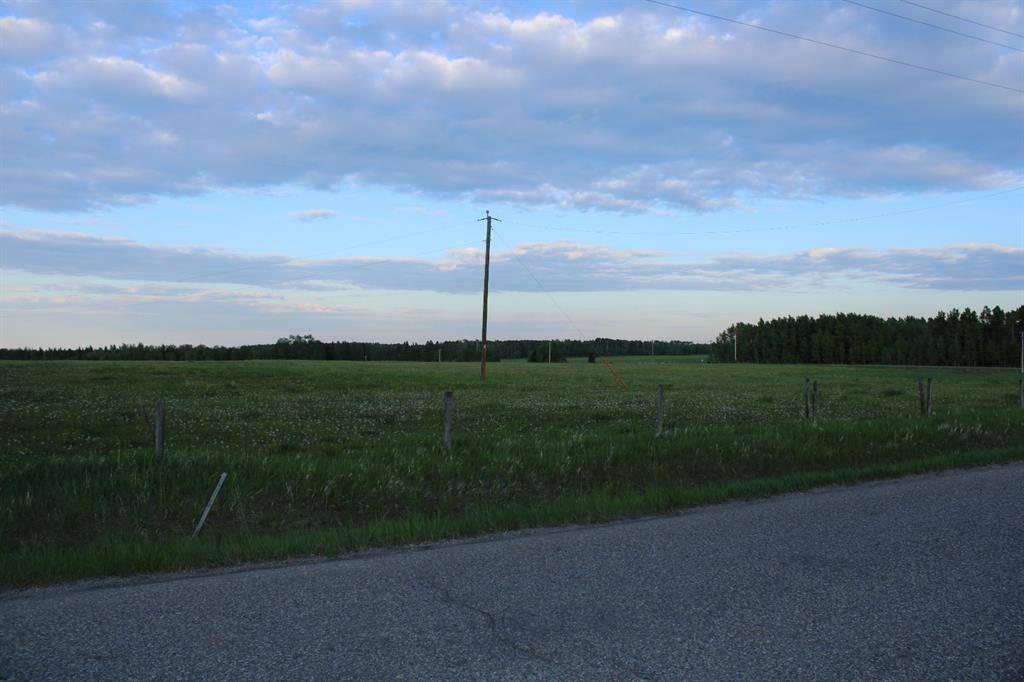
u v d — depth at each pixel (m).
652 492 9.90
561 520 8.57
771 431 15.15
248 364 59.69
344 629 4.81
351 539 7.40
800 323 142.25
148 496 8.64
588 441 13.41
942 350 115.12
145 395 26.62
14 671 4.13
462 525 8.01
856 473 11.84
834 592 5.60
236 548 6.95
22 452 12.60
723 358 152.38
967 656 4.40
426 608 5.24
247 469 9.87
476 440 13.75
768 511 8.97
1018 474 11.96
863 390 37.06
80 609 5.24
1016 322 101.06
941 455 14.00
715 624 4.91
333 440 15.04
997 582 5.86
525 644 4.55
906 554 6.73
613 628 4.84
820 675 4.12
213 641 4.60
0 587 5.88
